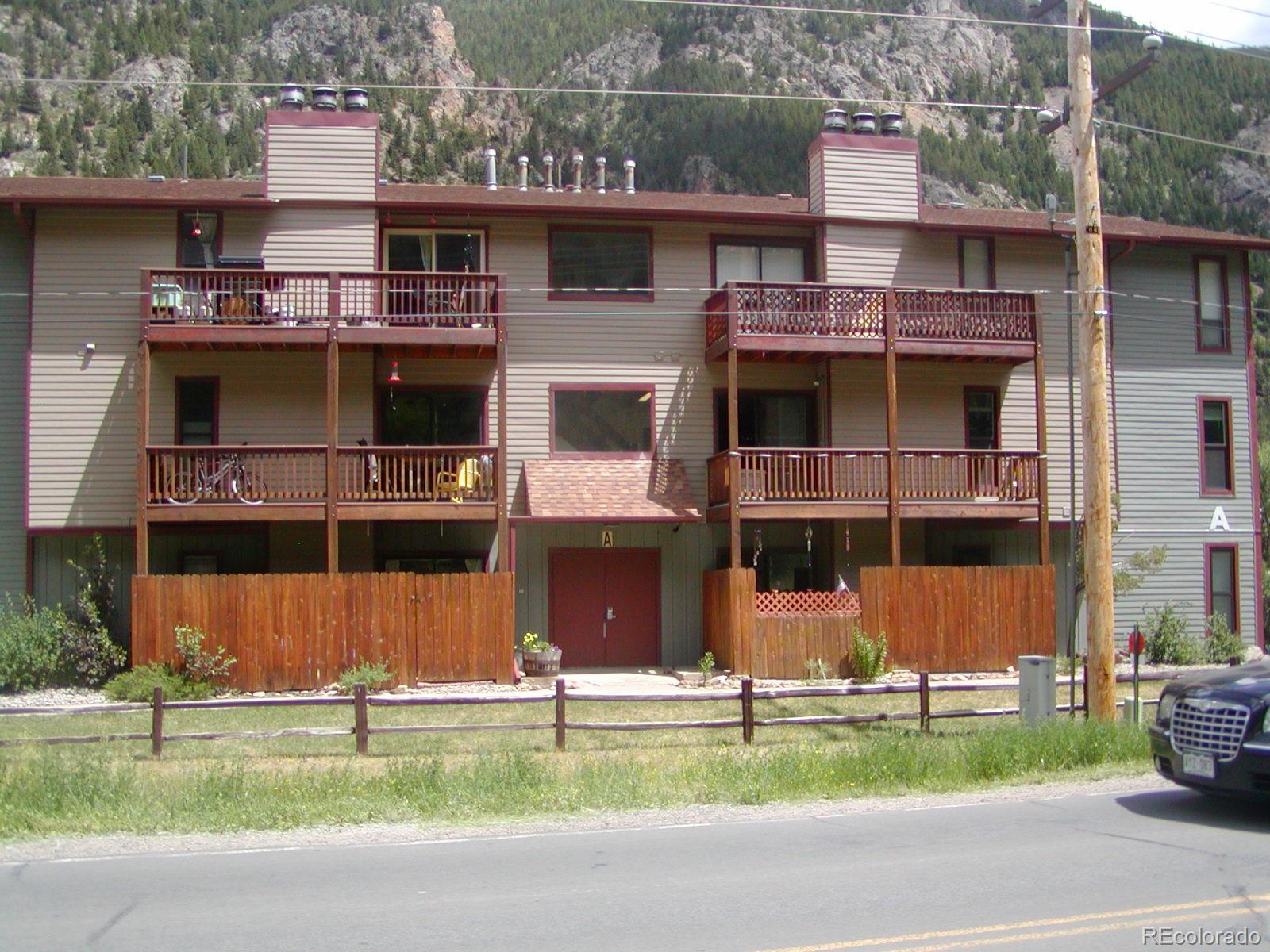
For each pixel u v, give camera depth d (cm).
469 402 2670
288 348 2494
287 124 2622
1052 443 2875
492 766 1399
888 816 1215
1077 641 2823
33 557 2512
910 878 926
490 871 972
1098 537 1719
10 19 13150
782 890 892
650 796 1309
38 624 2336
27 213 2528
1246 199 9575
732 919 810
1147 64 1709
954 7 15812
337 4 14800
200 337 2395
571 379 2684
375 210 2612
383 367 2625
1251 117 10462
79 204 2502
